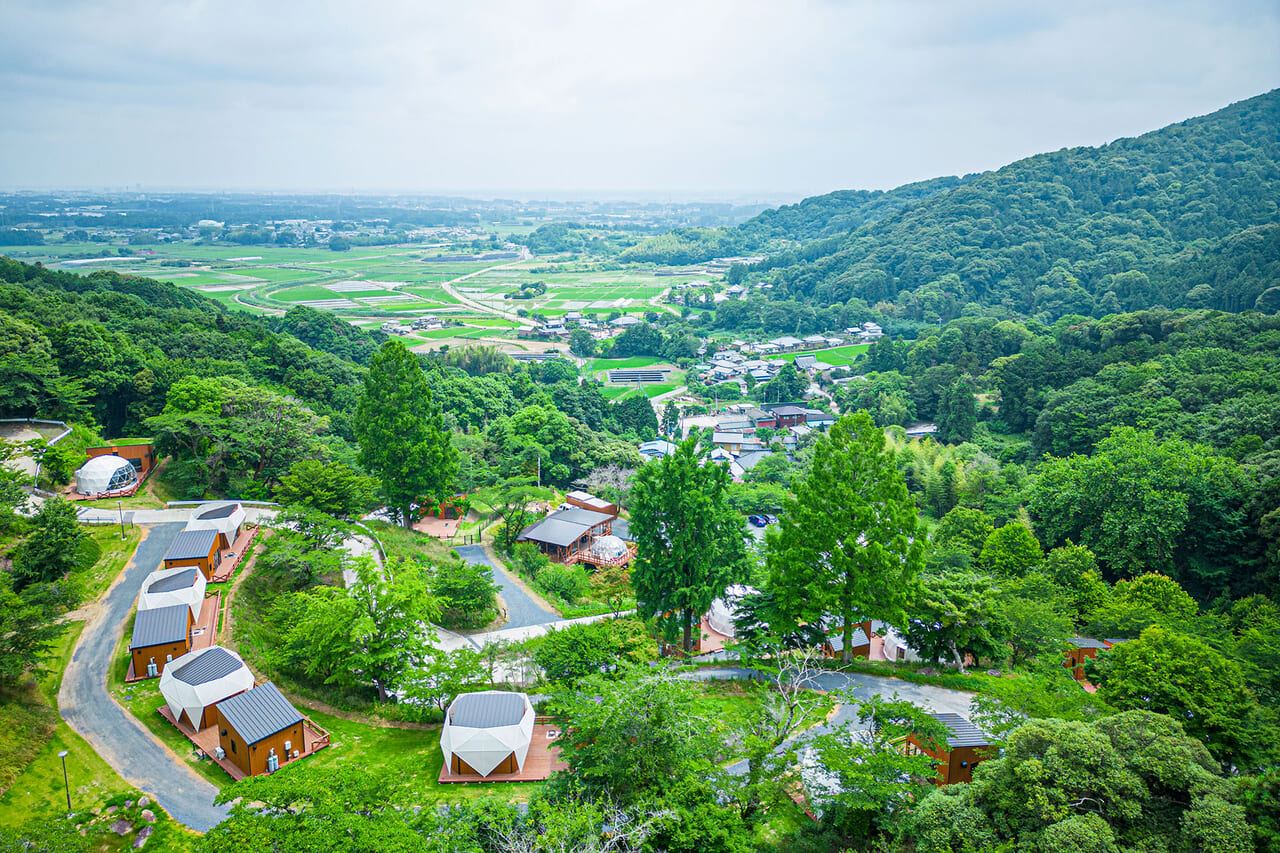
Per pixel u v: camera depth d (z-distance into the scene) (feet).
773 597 218.18
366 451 323.37
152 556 256.73
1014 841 114.52
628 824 116.78
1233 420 416.26
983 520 370.12
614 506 402.72
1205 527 340.18
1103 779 113.80
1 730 157.48
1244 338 555.28
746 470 575.38
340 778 117.08
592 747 131.64
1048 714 151.12
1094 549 351.05
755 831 133.08
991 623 214.69
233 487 329.52
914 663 220.64
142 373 403.34
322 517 256.52
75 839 114.42
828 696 165.17
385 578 209.46
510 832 115.55
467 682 196.75
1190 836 107.04
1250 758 160.76
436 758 171.32
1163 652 182.91
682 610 227.81
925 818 120.67
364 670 191.72
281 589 247.09
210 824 142.41
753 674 209.97
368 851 103.30
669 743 130.72
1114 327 642.22
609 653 189.06
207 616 218.79
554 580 292.61
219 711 161.07
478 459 445.37
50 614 183.62
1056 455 508.53
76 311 483.10
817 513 201.57
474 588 256.11
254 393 354.33
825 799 137.80
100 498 304.30
